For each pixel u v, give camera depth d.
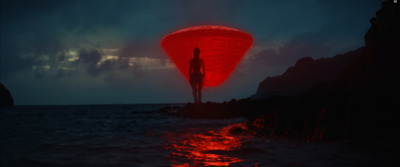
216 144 3.75
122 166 2.52
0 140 4.54
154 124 7.99
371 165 2.28
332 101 4.10
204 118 10.42
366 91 3.61
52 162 2.76
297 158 2.70
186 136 4.82
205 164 2.51
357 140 3.32
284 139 4.18
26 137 5.04
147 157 2.89
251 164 2.48
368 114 3.48
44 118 14.16
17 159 2.91
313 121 4.29
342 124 3.78
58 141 4.36
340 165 2.33
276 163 2.51
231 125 7.03
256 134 4.83
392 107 3.29
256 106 11.27
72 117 14.98
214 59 10.85
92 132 5.97
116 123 9.17
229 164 2.50
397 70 3.47
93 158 2.92
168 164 2.55
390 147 2.88
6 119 13.29
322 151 3.02
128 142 4.10
